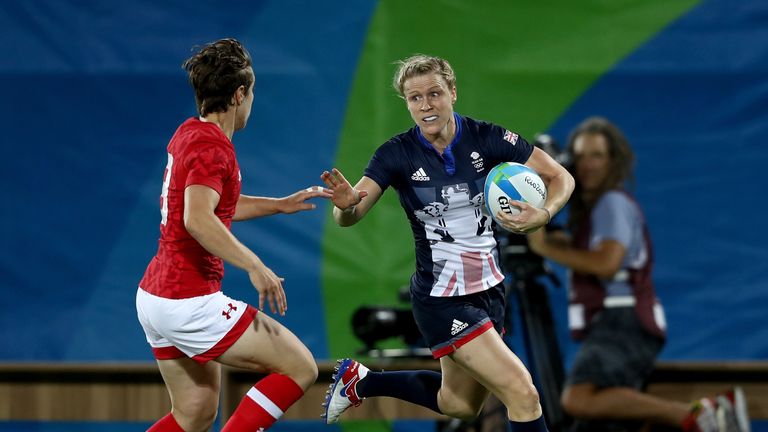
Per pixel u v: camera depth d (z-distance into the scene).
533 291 18.62
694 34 23.61
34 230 23.33
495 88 23.67
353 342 23.05
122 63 23.53
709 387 18.12
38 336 23.11
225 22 23.62
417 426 22.69
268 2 23.66
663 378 18.28
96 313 23.20
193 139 11.48
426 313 12.45
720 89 23.53
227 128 12.10
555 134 23.67
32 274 23.23
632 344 17.59
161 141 23.50
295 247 23.23
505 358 12.01
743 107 23.52
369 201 12.19
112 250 23.31
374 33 23.69
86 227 23.36
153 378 17.67
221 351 11.92
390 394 13.99
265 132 23.56
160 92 23.53
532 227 11.62
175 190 11.59
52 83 23.48
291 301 23.14
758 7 23.53
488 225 12.36
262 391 12.15
